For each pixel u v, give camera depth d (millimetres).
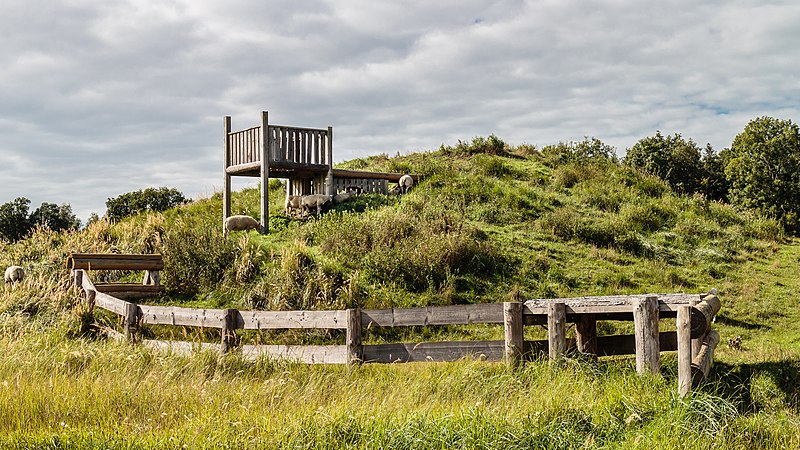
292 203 23500
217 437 6996
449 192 23500
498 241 19938
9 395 8508
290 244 19422
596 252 19938
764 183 36188
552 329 9930
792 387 9109
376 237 18891
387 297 16328
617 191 25391
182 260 18312
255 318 11898
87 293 15953
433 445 6723
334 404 8125
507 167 27594
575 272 18547
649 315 9070
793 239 23719
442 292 16750
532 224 21812
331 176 23469
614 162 29625
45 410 8234
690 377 8172
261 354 11258
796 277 19250
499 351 10578
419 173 26516
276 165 22172
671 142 48031
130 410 8227
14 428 7711
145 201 55875
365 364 11047
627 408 7496
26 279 17734
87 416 8078
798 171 35562
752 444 6863
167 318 13211
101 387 9008
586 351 10711
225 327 12055
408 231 19625
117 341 13391
